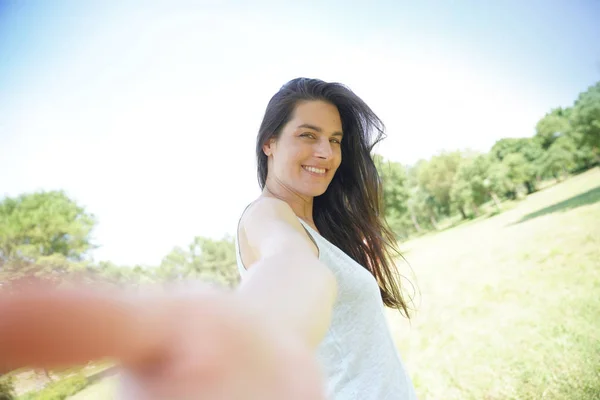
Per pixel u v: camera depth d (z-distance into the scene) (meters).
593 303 8.11
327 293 0.35
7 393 7.47
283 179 1.52
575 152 26.30
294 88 1.52
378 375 1.19
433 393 6.37
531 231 15.91
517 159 27.38
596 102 25.27
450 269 13.98
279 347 0.17
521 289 10.25
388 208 27.69
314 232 1.20
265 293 0.32
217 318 0.16
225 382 0.14
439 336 8.80
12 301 0.11
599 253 11.20
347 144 1.82
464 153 28.03
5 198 20.05
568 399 5.02
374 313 1.22
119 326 0.13
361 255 1.83
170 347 0.14
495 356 6.94
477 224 23.22
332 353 1.18
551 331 7.23
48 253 19.97
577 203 18.33
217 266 19.36
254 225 0.89
